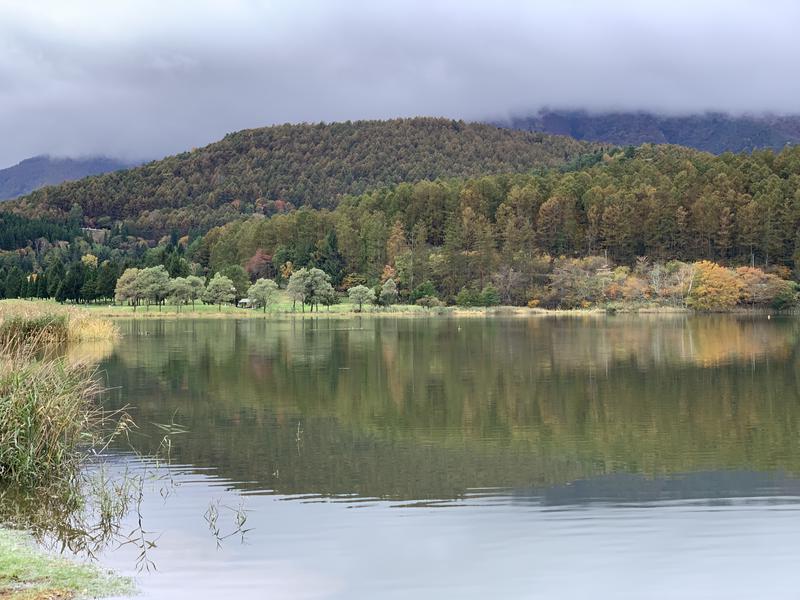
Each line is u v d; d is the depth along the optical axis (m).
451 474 20.23
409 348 59.44
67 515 16.28
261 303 145.50
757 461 21.69
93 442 22.53
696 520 16.38
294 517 16.45
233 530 15.51
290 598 12.17
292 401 32.38
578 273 151.38
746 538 15.24
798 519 16.42
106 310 131.12
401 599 12.16
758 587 12.91
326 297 138.75
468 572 13.40
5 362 19.66
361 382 38.47
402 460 21.72
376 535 15.30
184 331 82.75
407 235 190.25
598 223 178.75
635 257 172.00
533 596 12.46
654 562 13.95
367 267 179.62
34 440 18.42
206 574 13.05
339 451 22.89
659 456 22.39
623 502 17.64
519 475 20.14
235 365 46.09
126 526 15.68
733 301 135.50
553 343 64.56
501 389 36.00
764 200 160.12
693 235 169.88
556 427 26.66
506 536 15.32
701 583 13.05
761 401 32.12
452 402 32.12
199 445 23.58
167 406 30.94
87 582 12.42
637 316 126.12
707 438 24.86
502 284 156.88
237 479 19.58
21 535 14.91
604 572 13.49
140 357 50.38
